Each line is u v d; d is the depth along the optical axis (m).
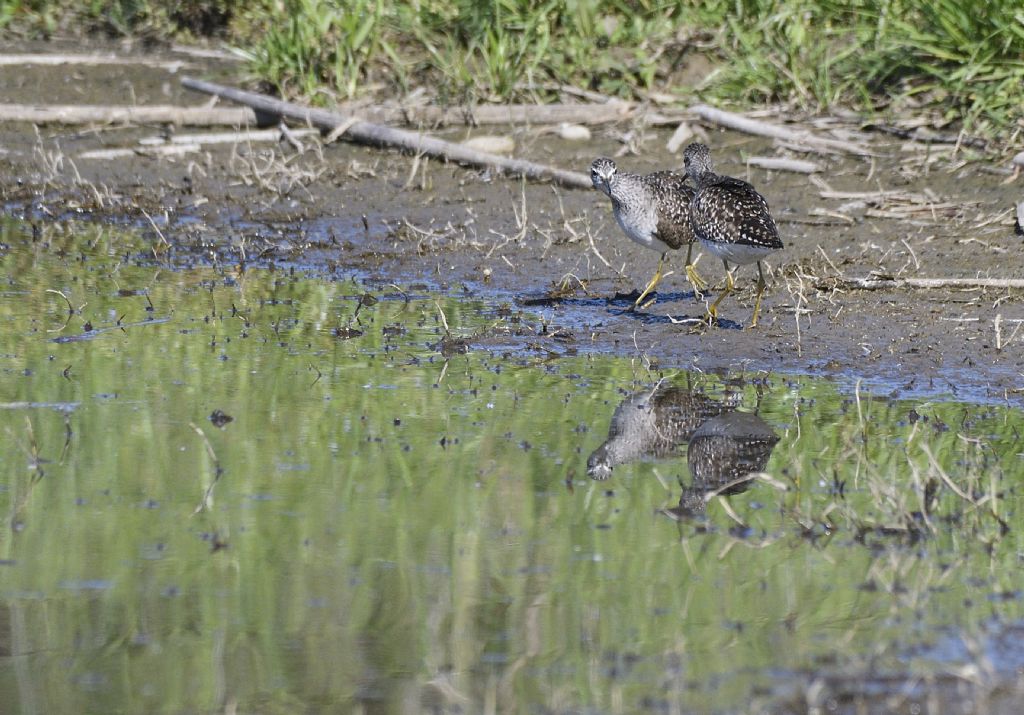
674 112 19.97
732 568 8.39
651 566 8.45
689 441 10.52
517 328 13.46
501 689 7.10
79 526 9.10
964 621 7.64
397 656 7.45
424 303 14.35
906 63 18.86
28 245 16.58
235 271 15.60
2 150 20.00
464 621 7.81
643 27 21.28
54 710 7.00
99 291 14.78
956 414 10.93
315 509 9.36
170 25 25.38
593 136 19.80
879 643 7.42
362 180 18.77
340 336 13.32
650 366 12.32
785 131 18.92
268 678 7.29
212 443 10.55
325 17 21.08
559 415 11.12
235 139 20.27
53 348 12.85
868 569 8.33
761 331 13.03
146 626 7.83
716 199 12.29
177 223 17.48
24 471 10.02
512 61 20.77
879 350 12.46
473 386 11.86
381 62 21.77
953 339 12.62
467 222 16.97
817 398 11.38
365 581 8.32
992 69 18.27
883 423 10.77
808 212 16.58
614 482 9.77
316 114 20.31
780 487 9.28
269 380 12.02
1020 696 6.84
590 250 15.89
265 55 21.88
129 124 20.98
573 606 7.95
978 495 9.22
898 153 18.14
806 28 20.39
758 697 6.91
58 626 7.84
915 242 15.34
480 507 9.35
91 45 24.80
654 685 7.07
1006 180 16.95
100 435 10.69
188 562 8.60
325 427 10.88
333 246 16.52
